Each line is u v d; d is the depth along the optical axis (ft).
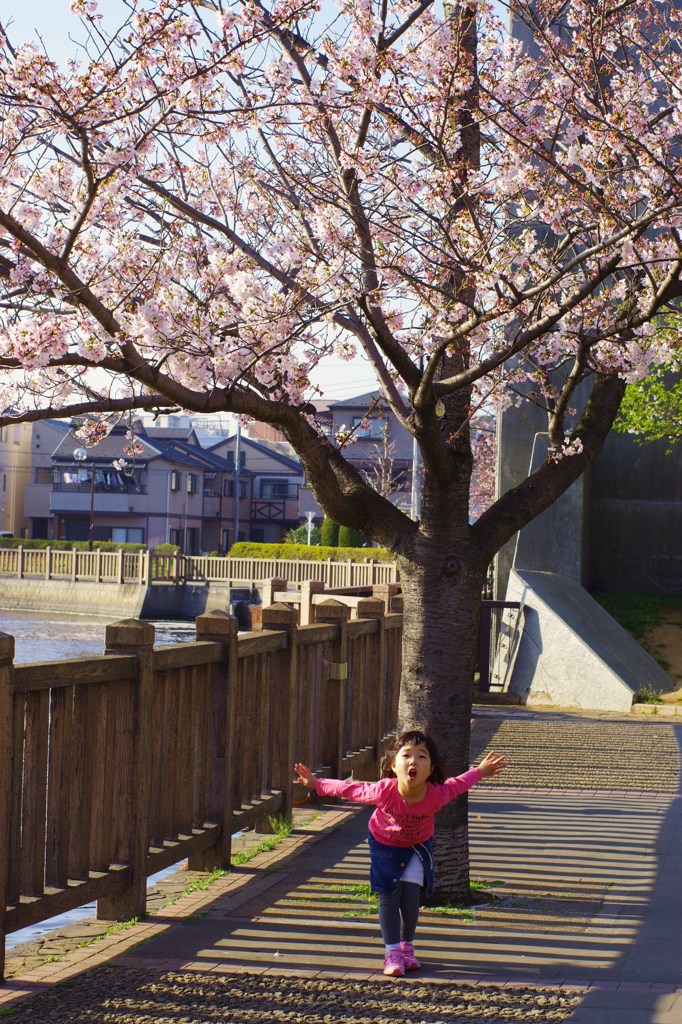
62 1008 14.60
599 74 23.98
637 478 69.05
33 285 19.19
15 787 15.81
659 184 21.35
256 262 22.08
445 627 20.30
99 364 17.83
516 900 20.06
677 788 31.32
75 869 17.51
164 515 255.09
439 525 20.51
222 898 20.21
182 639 144.56
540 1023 13.84
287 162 24.20
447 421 21.40
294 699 26.55
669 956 16.79
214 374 20.35
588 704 50.85
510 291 20.26
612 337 22.85
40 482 266.36
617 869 22.33
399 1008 14.52
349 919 18.90
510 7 23.06
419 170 22.56
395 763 16.44
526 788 31.14
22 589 190.80
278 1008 14.57
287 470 295.89
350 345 22.04
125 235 21.43
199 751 21.84
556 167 21.31
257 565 171.53
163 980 15.75
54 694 16.79
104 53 18.33
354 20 20.85
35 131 19.77
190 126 21.98
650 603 65.05
